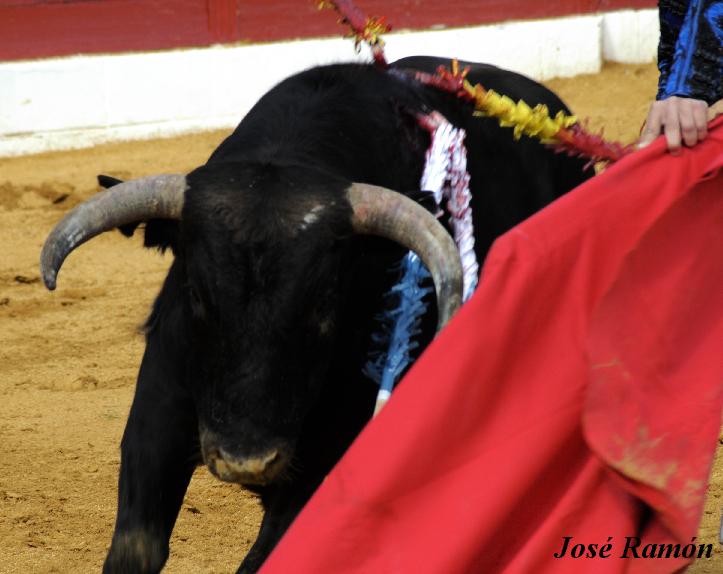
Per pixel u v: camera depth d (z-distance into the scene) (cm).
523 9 3966
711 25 854
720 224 820
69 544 1275
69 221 905
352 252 891
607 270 812
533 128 909
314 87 1004
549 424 778
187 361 896
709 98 852
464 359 766
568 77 3972
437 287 872
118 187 910
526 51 3925
